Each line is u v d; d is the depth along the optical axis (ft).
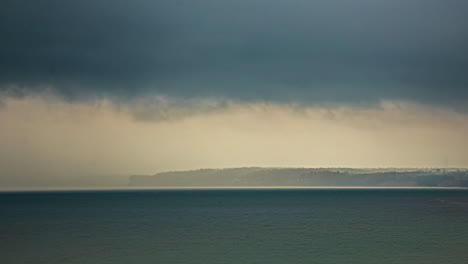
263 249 246.06
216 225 372.17
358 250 242.58
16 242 269.85
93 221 401.49
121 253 232.73
